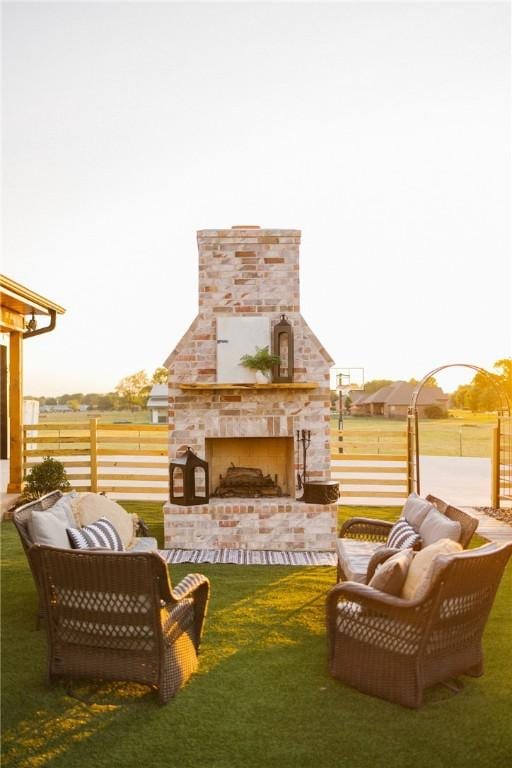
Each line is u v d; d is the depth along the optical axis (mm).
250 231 8133
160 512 9977
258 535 7746
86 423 10664
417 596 3586
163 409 43719
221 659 4406
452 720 3564
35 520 4621
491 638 4836
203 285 8148
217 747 3271
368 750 3248
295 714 3629
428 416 55062
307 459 8062
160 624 3695
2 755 3182
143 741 3328
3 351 12703
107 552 3637
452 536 4656
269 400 8062
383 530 6078
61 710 3662
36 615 5125
